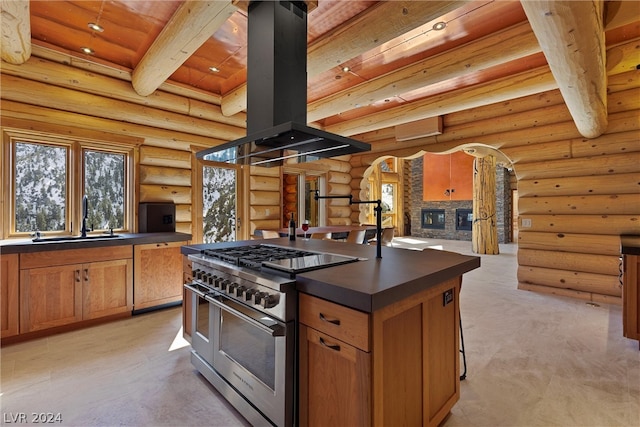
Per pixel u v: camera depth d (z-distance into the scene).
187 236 3.86
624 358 2.60
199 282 2.29
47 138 3.44
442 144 5.71
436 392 1.76
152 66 3.24
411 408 1.55
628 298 2.76
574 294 4.25
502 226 10.89
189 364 2.51
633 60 3.49
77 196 3.64
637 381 2.27
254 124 2.25
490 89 4.27
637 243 2.88
